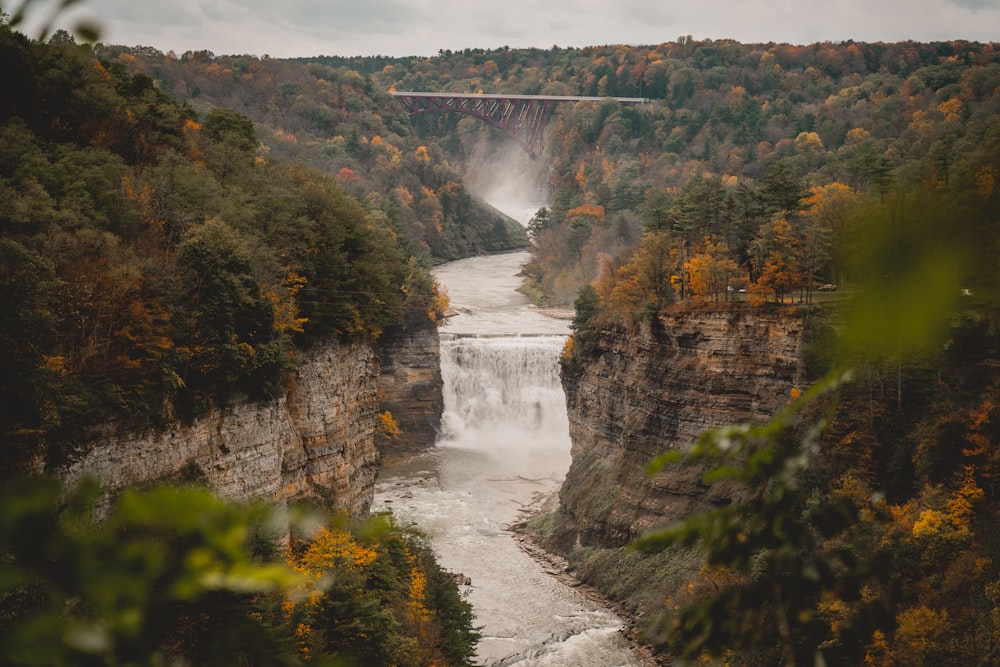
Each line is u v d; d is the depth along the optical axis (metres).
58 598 3.63
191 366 58.91
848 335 4.69
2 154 62.22
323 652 43.41
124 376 53.25
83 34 3.57
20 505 3.56
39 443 44.88
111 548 3.66
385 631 50.19
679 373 98.50
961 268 4.50
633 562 91.38
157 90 94.62
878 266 4.61
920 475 72.19
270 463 65.62
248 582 3.77
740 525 6.42
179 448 56.97
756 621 6.82
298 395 75.19
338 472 79.50
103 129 77.94
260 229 79.31
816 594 6.84
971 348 71.62
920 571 56.81
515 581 94.25
